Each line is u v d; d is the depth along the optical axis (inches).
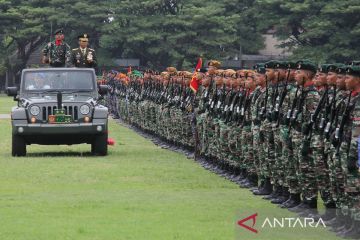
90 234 1239.5
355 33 7180.1
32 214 1402.6
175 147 2662.4
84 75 2468.0
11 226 1299.2
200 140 2210.9
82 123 2342.5
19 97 2442.2
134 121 3715.6
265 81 1649.9
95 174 1962.4
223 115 1927.9
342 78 1298.0
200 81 2278.5
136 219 1360.7
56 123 2330.2
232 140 1860.2
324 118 1360.7
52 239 1206.3
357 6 7121.1
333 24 7317.9
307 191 1433.3
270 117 1590.8
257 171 1700.3
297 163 1459.2
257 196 1633.9
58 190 1697.8
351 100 1268.5
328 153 1330.0
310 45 7618.1
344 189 1278.3
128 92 3998.5
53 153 2524.6
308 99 1429.6
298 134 1449.3
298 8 7431.1
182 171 2046.0
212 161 2068.2
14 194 1636.3
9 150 2603.3
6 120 4288.9
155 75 3191.4
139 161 2284.7
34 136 2347.4
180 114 2534.5
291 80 1530.5
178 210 1448.1
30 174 1955.0
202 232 1254.3
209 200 1572.3
